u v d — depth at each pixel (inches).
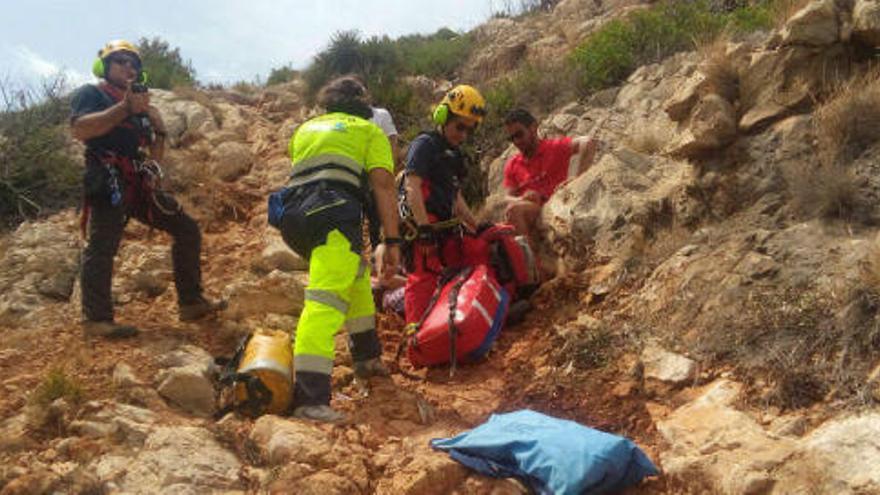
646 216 219.1
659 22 362.6
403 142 376.8
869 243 169.2
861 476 121.6
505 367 191.6
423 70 485.1
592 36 390.3
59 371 163.6
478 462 140.6
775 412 144.8
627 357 176.2
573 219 230.1
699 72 221.5
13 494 130.7
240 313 218.7
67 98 366.6
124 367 175.3
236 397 162.7
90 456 142.6
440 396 179.8
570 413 164.4
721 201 203.8
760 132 204.1
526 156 266.1
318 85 450.9
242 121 405.1
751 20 325.1
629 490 136.1
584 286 212.4
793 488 123.7
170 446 143.9
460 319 191.6
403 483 136.7
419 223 211.5
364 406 169.9
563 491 128.6
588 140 260.4
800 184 188.9
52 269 243.4
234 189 331.0
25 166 306.8
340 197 170.6
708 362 163.2
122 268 248.1
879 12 194.7
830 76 201.5
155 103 398.6
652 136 257.8
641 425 155.4
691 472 133.8
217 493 135.6
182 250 212.8
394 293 233.8
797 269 172.7
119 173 200.8
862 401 137.8
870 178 183.0
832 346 151.0
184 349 189.8
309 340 163.8
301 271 260.4
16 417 157.0
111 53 204.5
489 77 454.3
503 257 219.9
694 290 182.2
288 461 142.6
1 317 220.8
